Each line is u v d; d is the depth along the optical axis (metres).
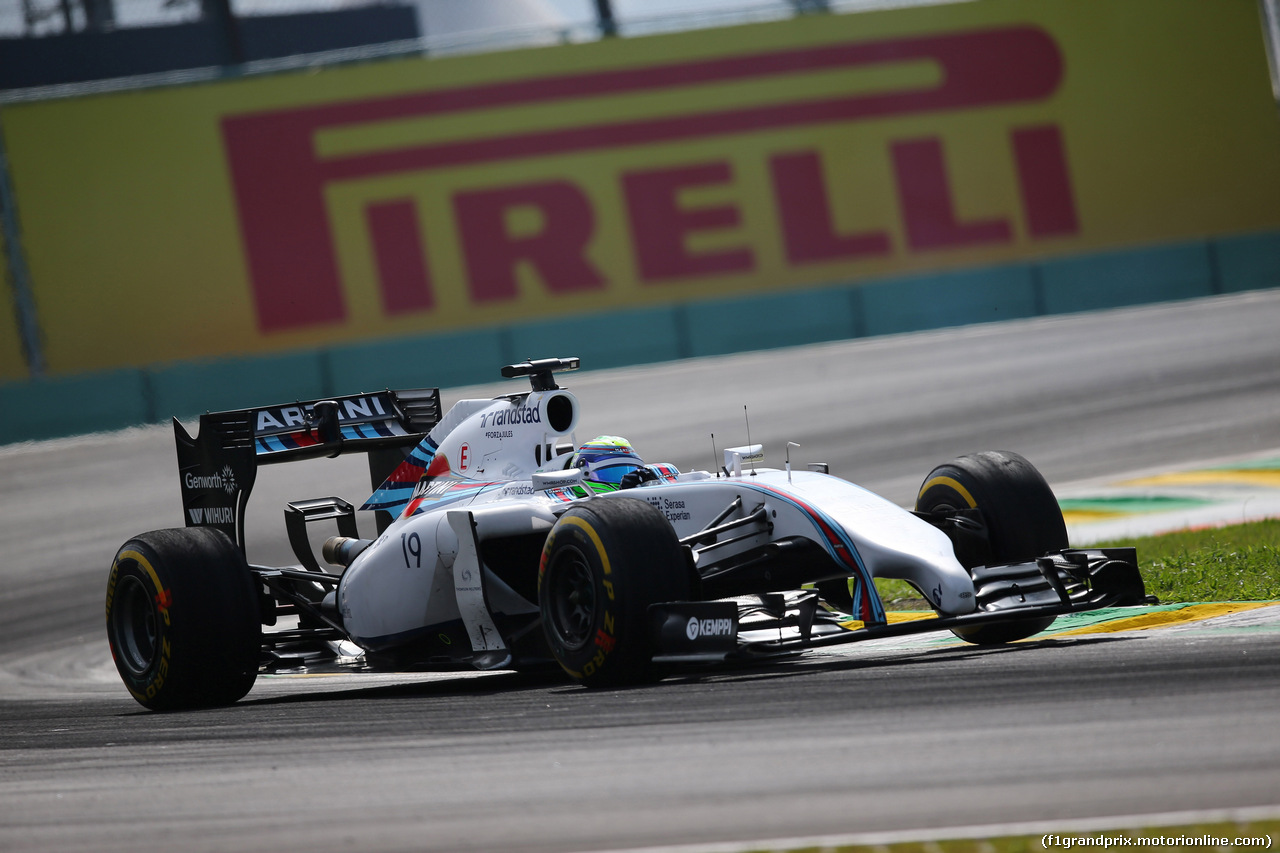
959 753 13.91
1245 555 29.22
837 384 80.19
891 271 116.62
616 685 20.81
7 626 48.25
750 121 117.94
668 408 78.31
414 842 12.42
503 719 18.86
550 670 23.42
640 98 117.19
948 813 11.89
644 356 97.88
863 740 14.91
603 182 115.38
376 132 114.06
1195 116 121.94
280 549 54.38
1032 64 121.44
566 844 11.95
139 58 122.69
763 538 21.86
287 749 18.41
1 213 107.75
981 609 20.23
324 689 30.05
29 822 14.82
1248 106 122.50
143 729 22.66
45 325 106.56
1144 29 122.75
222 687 25.67
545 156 115.38
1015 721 15.13
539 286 113.12
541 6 137.38
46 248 107.75
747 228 116.06
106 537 61.84
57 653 42.62
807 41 119.69
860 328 100.25
